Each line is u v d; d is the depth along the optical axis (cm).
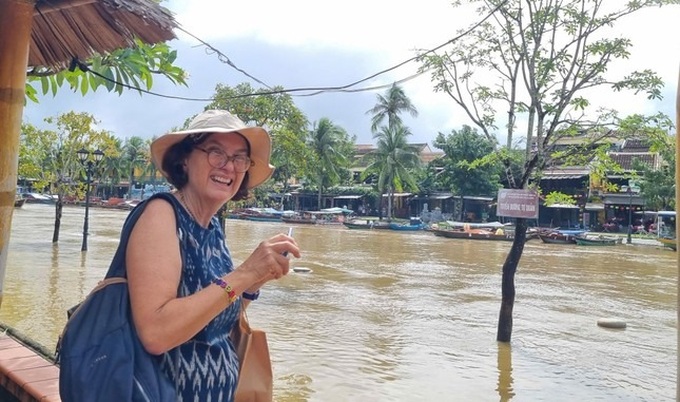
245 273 157
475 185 4831
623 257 2733
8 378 339
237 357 190
